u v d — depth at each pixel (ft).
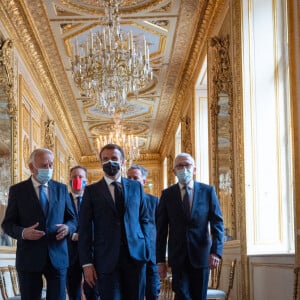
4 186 30.50
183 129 51.52
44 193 16.81
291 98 16.90
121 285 15.51
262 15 26.22
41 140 46.78
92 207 15.93
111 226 15.64
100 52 33.88
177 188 18.65
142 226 16.51
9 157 31.60
